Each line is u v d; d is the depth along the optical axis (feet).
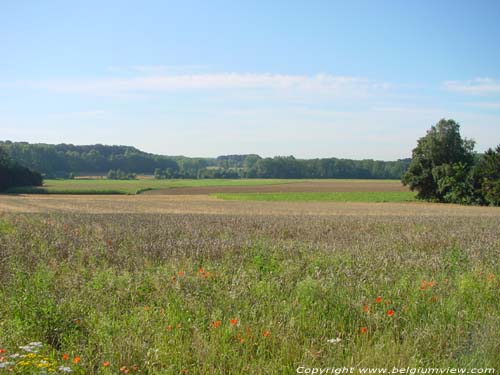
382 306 26.58
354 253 47.37
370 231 82.38
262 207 201.36
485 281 32.35
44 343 21.80
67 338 22.58
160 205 211.41
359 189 366.84
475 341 21.33
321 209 187.83
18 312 25.00
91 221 92.89
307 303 26.63
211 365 19.44
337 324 24.11
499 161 226.58
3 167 340.80
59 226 77.97
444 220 111.34
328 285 30.01
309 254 46.75
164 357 19.95
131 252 47.93
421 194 259.19
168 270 36.42
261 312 25.55
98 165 637.30
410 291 29.76
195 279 31.35
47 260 42.86
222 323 23.98
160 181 526.16
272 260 41.11
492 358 19.53
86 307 26.50
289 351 20.81
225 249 48.98
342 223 98.53
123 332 22.40
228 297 27.71
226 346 20.75
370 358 19.51
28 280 33.04
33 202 225.35
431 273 37.22
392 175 616.80
